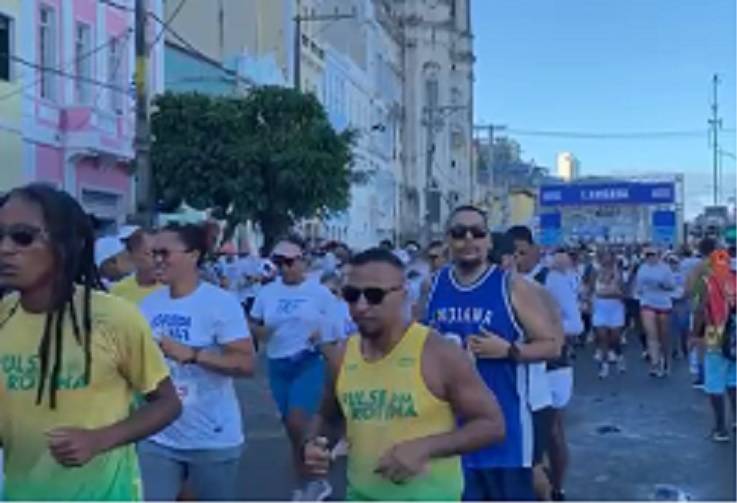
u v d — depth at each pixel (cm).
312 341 922
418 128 7819
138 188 2153
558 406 858
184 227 649
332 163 3034
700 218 5422
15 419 397
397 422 431
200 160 2958
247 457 1092
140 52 2155
